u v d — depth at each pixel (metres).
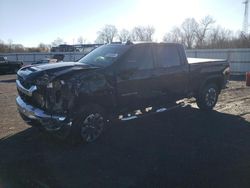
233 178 4.42
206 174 4.55
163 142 6.00
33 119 5.73
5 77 23.34
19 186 4.20
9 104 10.12
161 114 8.32
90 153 5.41
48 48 61.06
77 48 41.12
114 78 6.14
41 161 5.06
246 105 9.70
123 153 5.41
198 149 5.60
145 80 6.80
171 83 7.55
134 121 7.57
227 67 9.36
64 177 4.48
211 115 8.26
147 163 4.97
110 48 6.83
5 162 5.01
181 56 7.85
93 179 4.42
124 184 4.26
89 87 5.70
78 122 5.62
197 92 8.57
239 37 46.62
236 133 6.59
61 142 5.96
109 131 6.70
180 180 4.36
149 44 7.01
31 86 5.72
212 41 52.41
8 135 6.42
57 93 5.47
